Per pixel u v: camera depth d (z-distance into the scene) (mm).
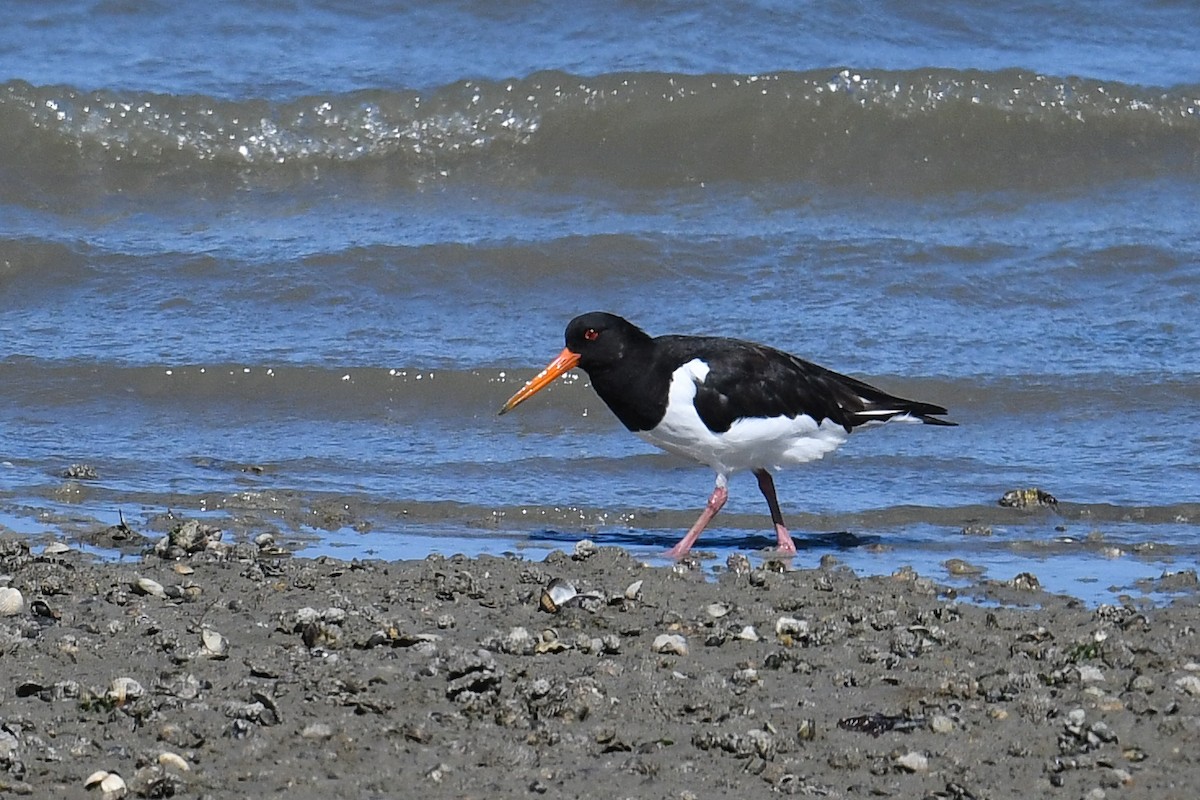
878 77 22453
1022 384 15891
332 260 18484
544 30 23625
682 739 8242
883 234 19719
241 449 14578
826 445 12281
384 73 22609
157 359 16234
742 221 20297
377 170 21797
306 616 9617
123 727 8148
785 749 8141
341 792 7617
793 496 13617
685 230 19594
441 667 8922
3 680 8680
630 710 8539
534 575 10734
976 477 14094
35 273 18359
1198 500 13414
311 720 8273
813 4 24234
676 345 12117
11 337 16844
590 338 11984
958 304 17969
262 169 21734
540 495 13547
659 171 21859
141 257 18609
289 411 15586
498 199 21172
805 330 17125
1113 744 8227
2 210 20406
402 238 19375
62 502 12938
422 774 7812
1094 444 14852
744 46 23359
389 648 9266
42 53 22797
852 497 13586
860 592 10641
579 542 11508
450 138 22000
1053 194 21688
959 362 16422
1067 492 13648
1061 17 24812
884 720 8484
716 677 8922
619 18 23812
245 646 9289
